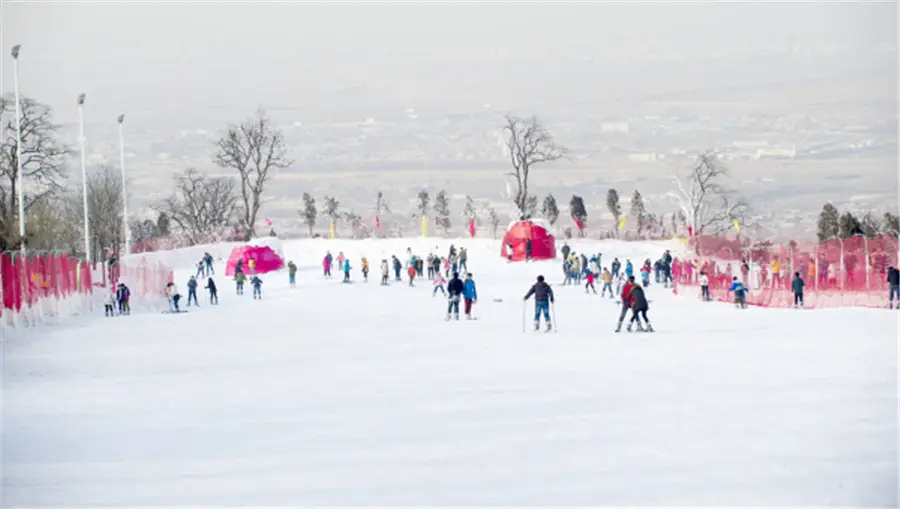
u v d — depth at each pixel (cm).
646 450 2247
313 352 4431
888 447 2248
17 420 2762
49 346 4878
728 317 6134
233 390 3288
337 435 2472
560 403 2906
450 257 11300
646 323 5241
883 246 6950
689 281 8775
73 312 7038
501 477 2023
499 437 2417
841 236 14075
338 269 12162
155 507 1861
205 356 4344
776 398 2941
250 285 10469
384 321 6131
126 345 4900
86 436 2511
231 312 7181
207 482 2027
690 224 15438
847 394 3006
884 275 6931
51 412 2897
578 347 4472
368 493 1920
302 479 2033
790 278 7400
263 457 2236
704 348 4356
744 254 7862
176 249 14200
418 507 1823
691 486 1941
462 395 3092
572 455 2208
